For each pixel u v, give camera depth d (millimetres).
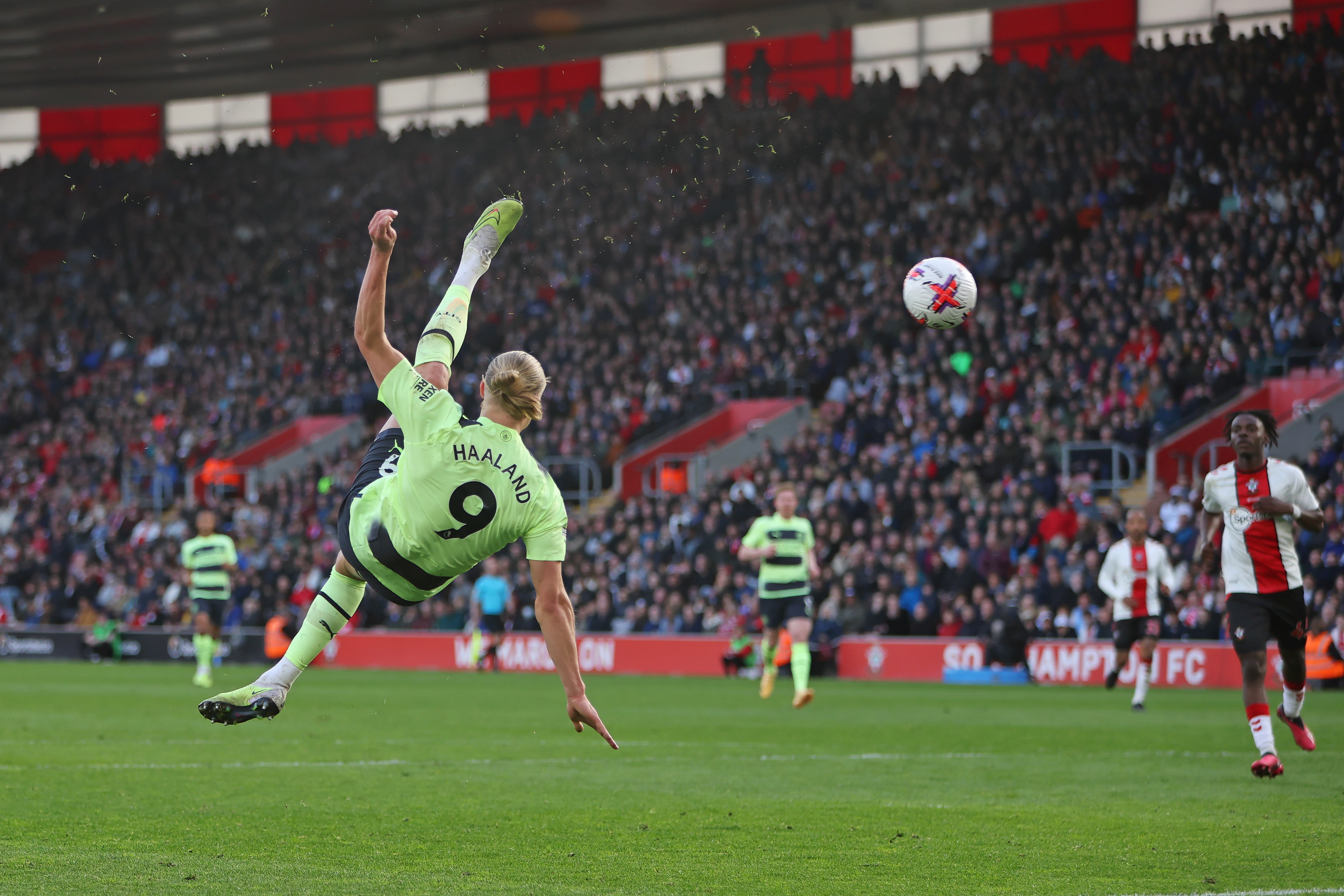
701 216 66250
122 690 35375
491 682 39562
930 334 52750
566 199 70188
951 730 23406
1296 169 51906
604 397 60281
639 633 47000
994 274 55250
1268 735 16344
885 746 20594
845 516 46562
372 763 18188
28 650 56656
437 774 16922
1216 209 52906
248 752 19641
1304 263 48312
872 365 53688
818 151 65312
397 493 9930
